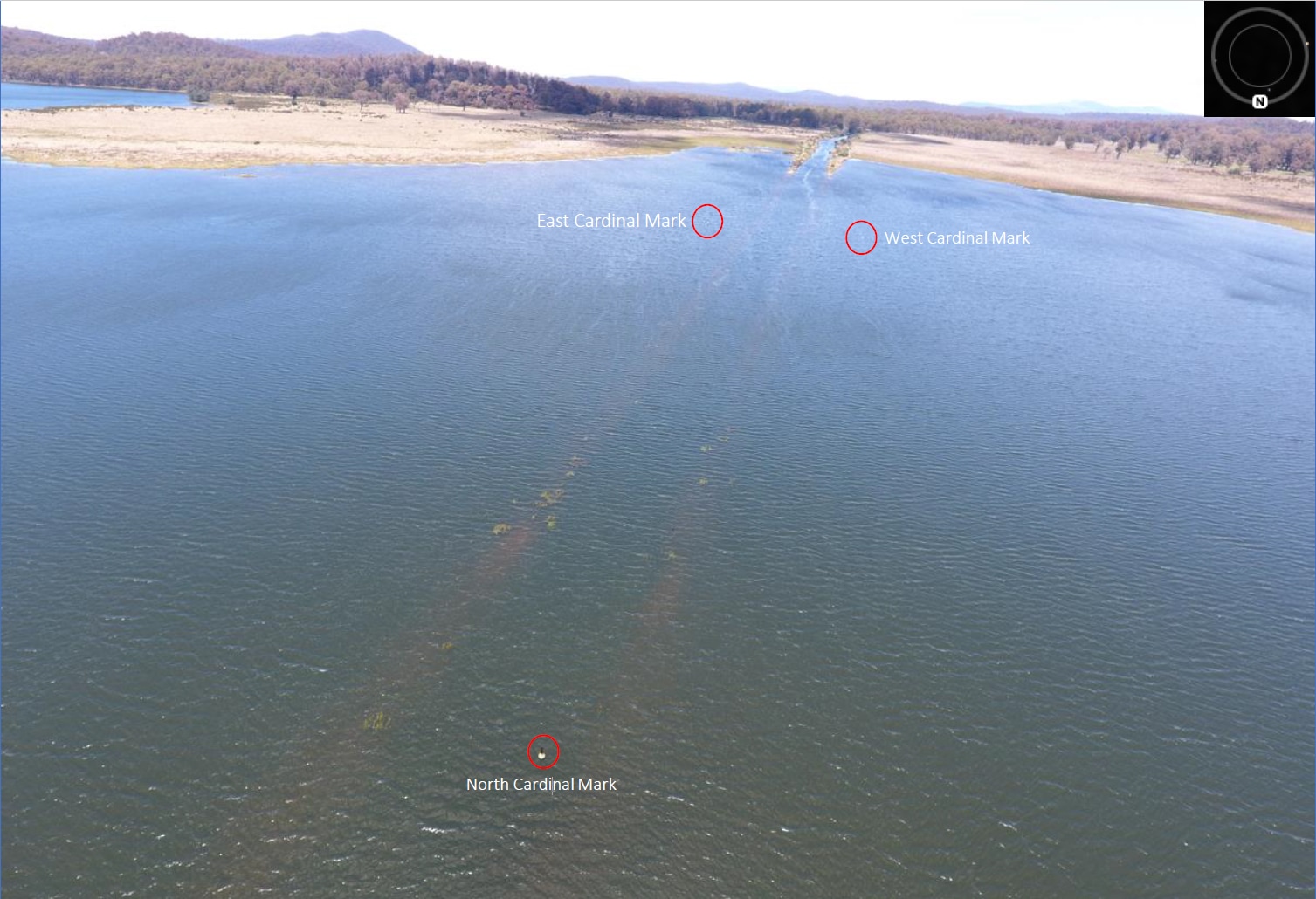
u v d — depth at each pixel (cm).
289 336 6147
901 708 3058
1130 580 3900
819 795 2680
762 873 2417
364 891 2300
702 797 2644
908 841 2544
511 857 2411
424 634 3269
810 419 5312
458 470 4453
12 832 2417
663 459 4700
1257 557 4134
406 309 6862
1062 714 3081
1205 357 6981
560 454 4691
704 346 6450
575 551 3838
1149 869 2502
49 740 2719
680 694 3055
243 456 4466
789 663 3241
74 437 4581
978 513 4375
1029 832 2598
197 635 3200
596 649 3247
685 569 3762
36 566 3531
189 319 6384
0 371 5334
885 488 4559
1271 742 3009
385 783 2620
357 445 4644
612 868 2402
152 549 3688
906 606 3625
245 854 2388
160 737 2750
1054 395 5972
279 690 2956
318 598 3434
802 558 3906
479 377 5619
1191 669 3356
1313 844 2620
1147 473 4903
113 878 2308
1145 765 2873
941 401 5731
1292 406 6016
